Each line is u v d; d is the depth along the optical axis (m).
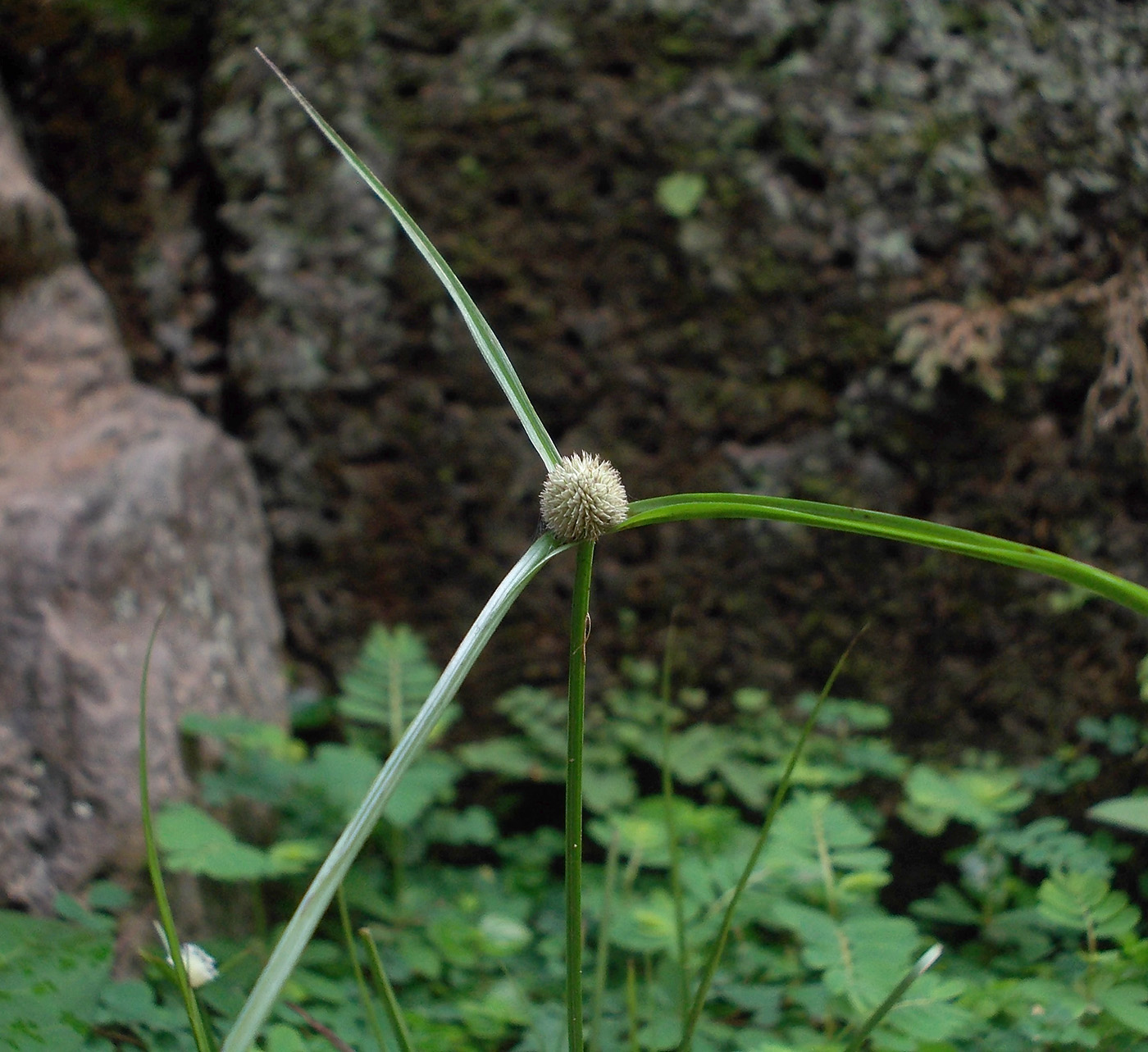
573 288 0.48
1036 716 0.48
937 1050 0.29
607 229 0.47
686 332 0.47
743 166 0.46
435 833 0.44
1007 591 0.47
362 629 0.51
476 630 0.21
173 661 0.40
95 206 0.52
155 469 0.43
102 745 0.36
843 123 0.46
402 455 0.50
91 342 0.50
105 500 0.40
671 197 0.46
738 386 0.47
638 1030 0.32
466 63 0.47
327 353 0.49
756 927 0.39
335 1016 0.30
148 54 0.51
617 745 0.48
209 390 0.52
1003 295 0.46
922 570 0.47
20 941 0.29
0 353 0.47
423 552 0.50
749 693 0.48
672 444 0.48
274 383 0.50
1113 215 0.47
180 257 0.52
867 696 0.48
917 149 0.46
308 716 0.50
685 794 0.48
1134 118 0.48
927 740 0.48
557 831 0.48
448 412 0.49
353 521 0.50
